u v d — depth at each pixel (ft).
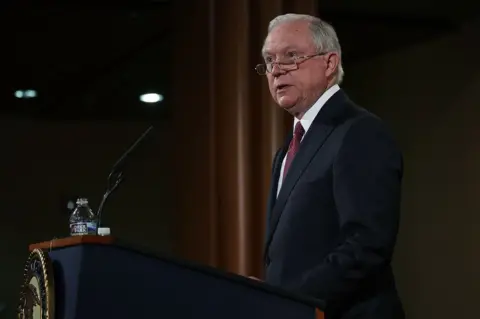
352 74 66.80
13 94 72.02
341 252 19.84
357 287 19.88
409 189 63.62
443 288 60.64
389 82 64.49
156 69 70.23
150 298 15.31
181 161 51.52
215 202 47.55
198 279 15.96
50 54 67.05
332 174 20.98
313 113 22.81
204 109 48.73
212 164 47.78
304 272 20.72
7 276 71.87
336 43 23.04
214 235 47.39
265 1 46.80
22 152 73.61
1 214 72.43
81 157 74.74
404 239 63.98
